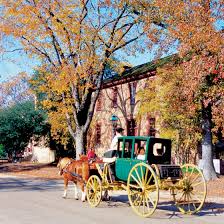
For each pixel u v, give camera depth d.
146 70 36.78
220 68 19.88
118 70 30.55
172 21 22.28
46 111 44.88
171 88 24.59
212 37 19.42
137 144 13.98
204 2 21.23
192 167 13.61
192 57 20.30
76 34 27.23
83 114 30.73
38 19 27.36
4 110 46.66
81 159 17.52
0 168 39.62
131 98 39.09
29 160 55.91
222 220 12.20
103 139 43.09
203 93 21.44
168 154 13.84
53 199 16.45
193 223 11.50
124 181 13.94
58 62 28.56
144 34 29.14
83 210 13.53
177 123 27.97
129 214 12.88
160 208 14.59
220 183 23.22
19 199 16.27
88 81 28.86
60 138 42.25
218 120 21.75
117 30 28.80
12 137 44.62
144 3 27.50
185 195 13.54
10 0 27.19
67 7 26.80
